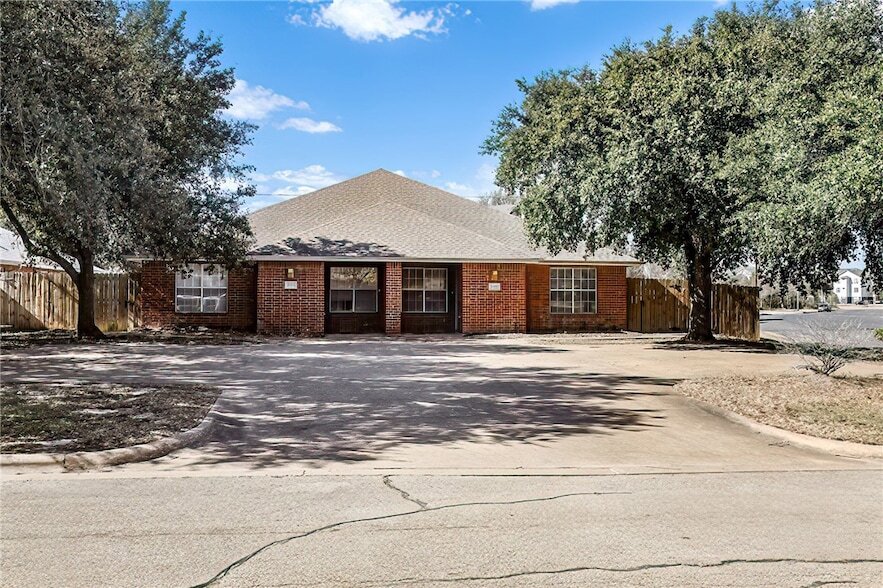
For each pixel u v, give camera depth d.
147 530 5.20
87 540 4.97
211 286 24.61
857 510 5.92
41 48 10.40
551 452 8.16
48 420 8.91
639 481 6.89
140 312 24.61
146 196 12.66
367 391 12.05
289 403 10.86
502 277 25.39
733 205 17.45
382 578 4.31
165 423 8.84
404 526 5.34
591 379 13.78
